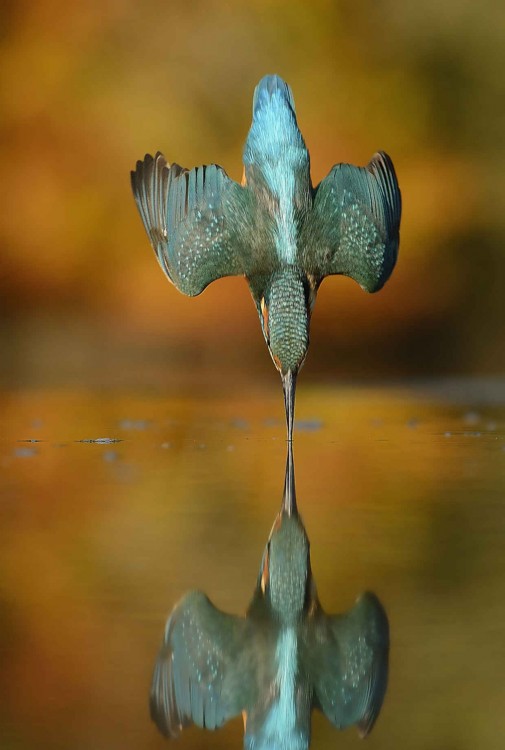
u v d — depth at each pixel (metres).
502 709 4.18
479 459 5.03
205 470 5.00
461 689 4.36
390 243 5.04
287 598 4.79
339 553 4.84
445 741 3.93
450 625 4.76
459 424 5.19
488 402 5.33
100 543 4.85
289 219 5.00
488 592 4.79
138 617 4.77
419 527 4.87
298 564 4.82
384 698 4.31
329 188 5.02
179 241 5.02
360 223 5.02
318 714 4.45
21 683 4.40
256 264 5.01
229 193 5.02
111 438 5.12
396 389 5.43
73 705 4.21
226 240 5.02
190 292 5.02
